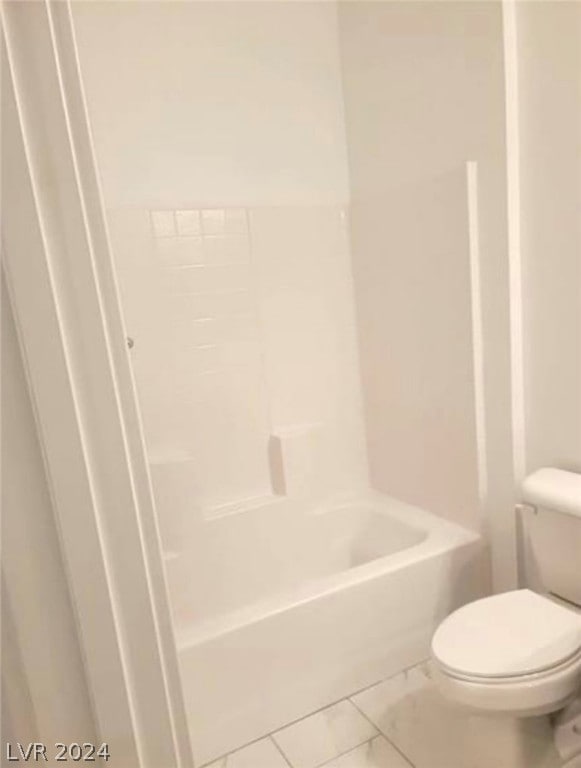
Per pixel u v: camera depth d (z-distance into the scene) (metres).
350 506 2.64
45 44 0.47
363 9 2.36
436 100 2.09
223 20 2.30
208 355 2.39
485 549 2.20
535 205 1.86
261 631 1.76
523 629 1.58
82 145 0.49
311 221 2.57
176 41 2.22
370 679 2.00
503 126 1.85
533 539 1.83
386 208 2.41
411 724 1.80
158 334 2.28
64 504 0.52
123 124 2.15
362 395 2.76
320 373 2.66
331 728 1.81
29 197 0.47
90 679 0.55
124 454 0.54
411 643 2.07
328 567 2.57
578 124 1.69
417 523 2.35
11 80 0.46
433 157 2.14
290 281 2.55
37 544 0.51
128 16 2.13
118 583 0.55
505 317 1.97
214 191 2.35
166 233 2.26
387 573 1.98
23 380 0.49
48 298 0.49
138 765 0.59
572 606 1.76
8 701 0.53
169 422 2.33
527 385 2.00
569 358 1.84
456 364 2.18
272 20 2.39
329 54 2.52
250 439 2.52
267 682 1.79
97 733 0.57
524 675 1.42
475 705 1.45
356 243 2.63
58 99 0.48
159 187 2.24
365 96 2.44
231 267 2.40
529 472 2.05
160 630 0.59
